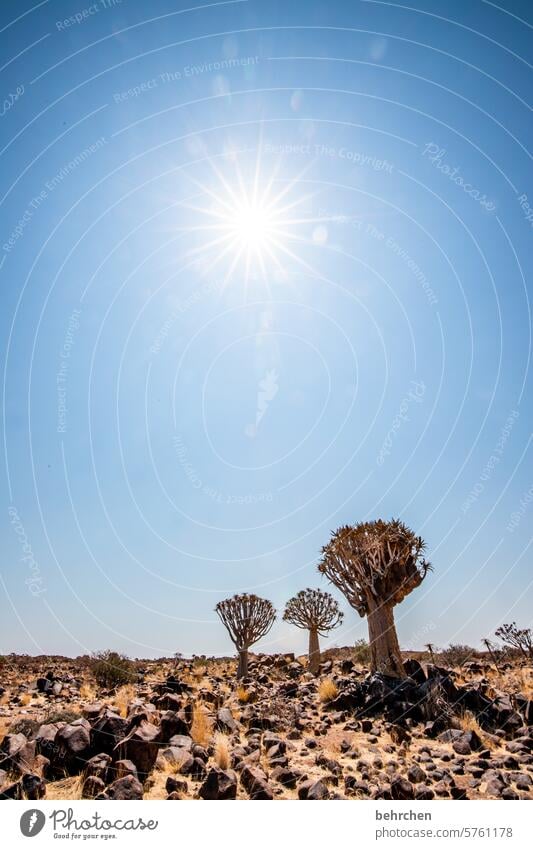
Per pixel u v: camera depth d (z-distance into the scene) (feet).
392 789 16.16
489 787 16.83
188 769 17.43
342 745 21.81
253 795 15.87
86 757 17.29
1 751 17.19
